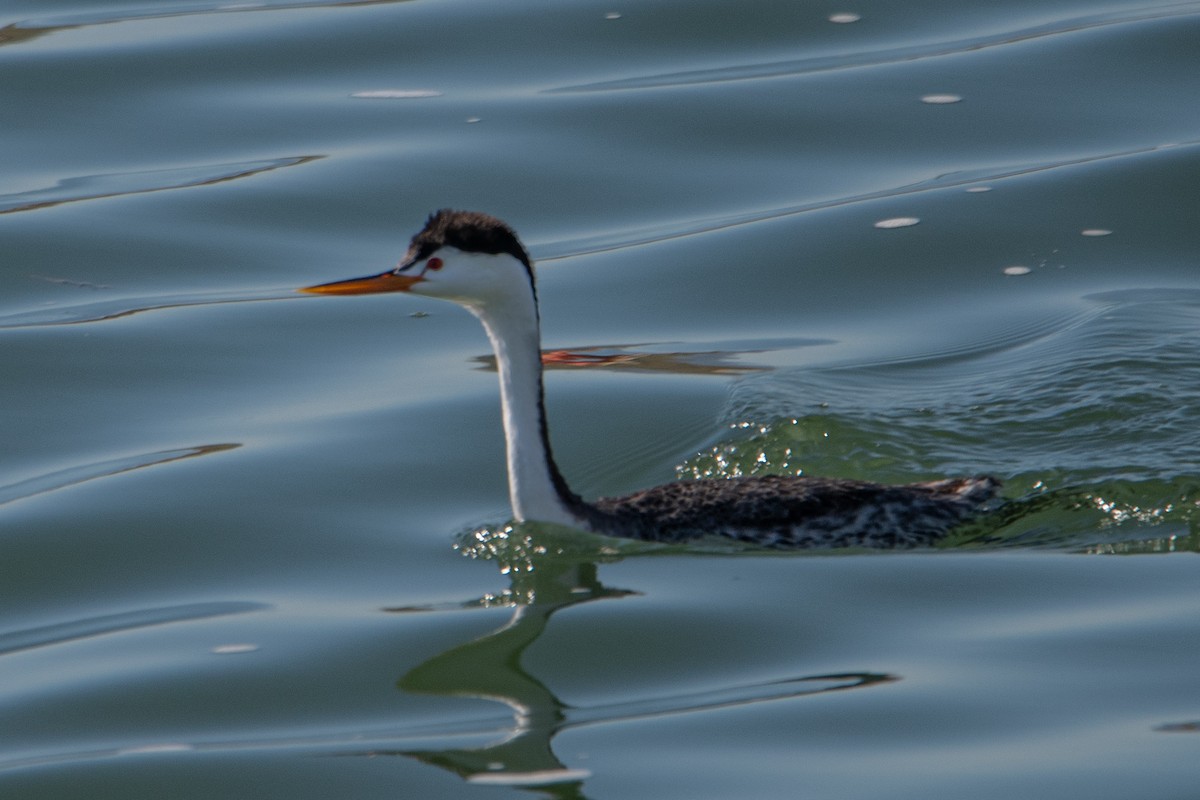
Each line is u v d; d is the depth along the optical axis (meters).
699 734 10.15
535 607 11.98
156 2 25.59
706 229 19.23
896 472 13.97
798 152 20.67
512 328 12.17
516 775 9.76
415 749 10.15
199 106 21.86
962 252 18.45
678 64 23.06
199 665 11.37
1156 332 16.20
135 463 14.62
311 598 12.36
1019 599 11.77
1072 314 16.95
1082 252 18.36
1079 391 15.05
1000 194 19.50
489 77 22.69
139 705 10.88
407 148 20.80
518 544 12.56
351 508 13.82
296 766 10.01
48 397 15.91
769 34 23.73
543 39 23.67
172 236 19.06
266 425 15.36
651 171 20.41
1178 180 19.42
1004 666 10.80
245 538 13.33
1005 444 14.31
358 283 11.88
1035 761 9.66
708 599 11.91
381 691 10.93
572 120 21.39
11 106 21.77
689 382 16.14
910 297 17.73
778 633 11.42
